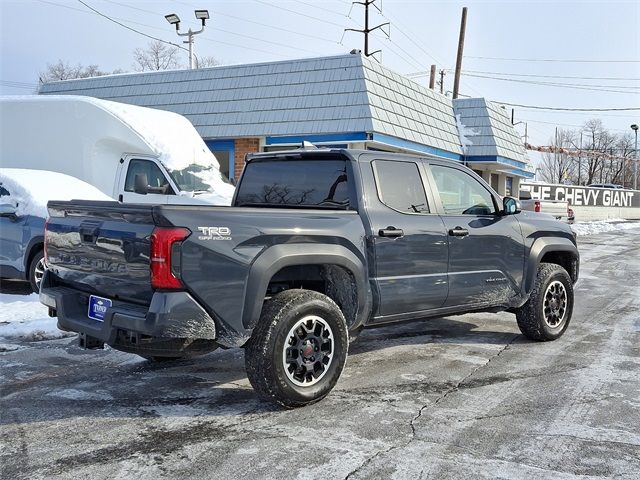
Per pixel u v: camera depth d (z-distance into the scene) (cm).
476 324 756
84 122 1051
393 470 346
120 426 411
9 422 419
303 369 445
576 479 338
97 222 441
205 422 419
